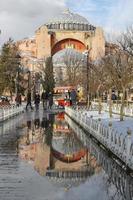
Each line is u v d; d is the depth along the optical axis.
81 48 132.88
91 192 11.30
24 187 11.80
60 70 118.25
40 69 119.38
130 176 13.66
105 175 13.71
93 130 25.27
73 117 43.66
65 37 132.75
